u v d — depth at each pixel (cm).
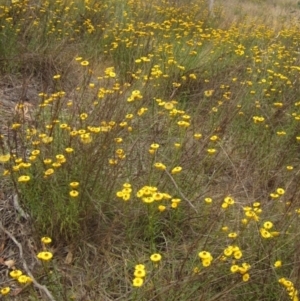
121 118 347
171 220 285
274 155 374
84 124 345
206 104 461
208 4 962
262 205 303
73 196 256
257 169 354
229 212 291
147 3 800
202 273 220
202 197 310
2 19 544
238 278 229
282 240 257
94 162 278
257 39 704
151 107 424
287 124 429
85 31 614
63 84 474
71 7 670
